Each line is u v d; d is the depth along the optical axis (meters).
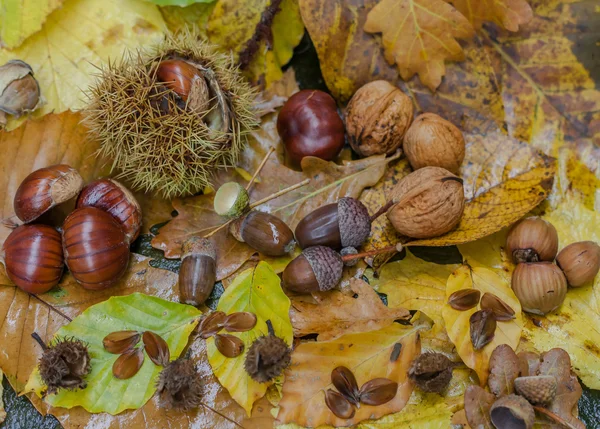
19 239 0.66
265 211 0.68
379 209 0.69
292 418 0.64
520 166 0.68
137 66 0.66
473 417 0.64
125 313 0.65
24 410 0.65
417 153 0.68
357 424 0.65
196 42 0.68
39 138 0.68
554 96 0.70
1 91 0.68
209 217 0.68
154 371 0.65
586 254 0.67
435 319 0.67
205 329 0.65
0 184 0.67
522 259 0.67
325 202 0.69
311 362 0.64
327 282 0.66
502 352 0.65
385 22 0.68
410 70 0.70
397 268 0.68
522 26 0.70
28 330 0.66
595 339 0.66
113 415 0.65
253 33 0.70
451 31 0.68
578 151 0.70
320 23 0.69
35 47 0.70
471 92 0.70
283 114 0.69
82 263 0.65
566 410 0.64
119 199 0.67
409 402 0.65
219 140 0.67
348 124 0.69
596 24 0.69
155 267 0.68
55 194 0.66
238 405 0.65
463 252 0.68
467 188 0.69
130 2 0.70
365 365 0.65
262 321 0.65
